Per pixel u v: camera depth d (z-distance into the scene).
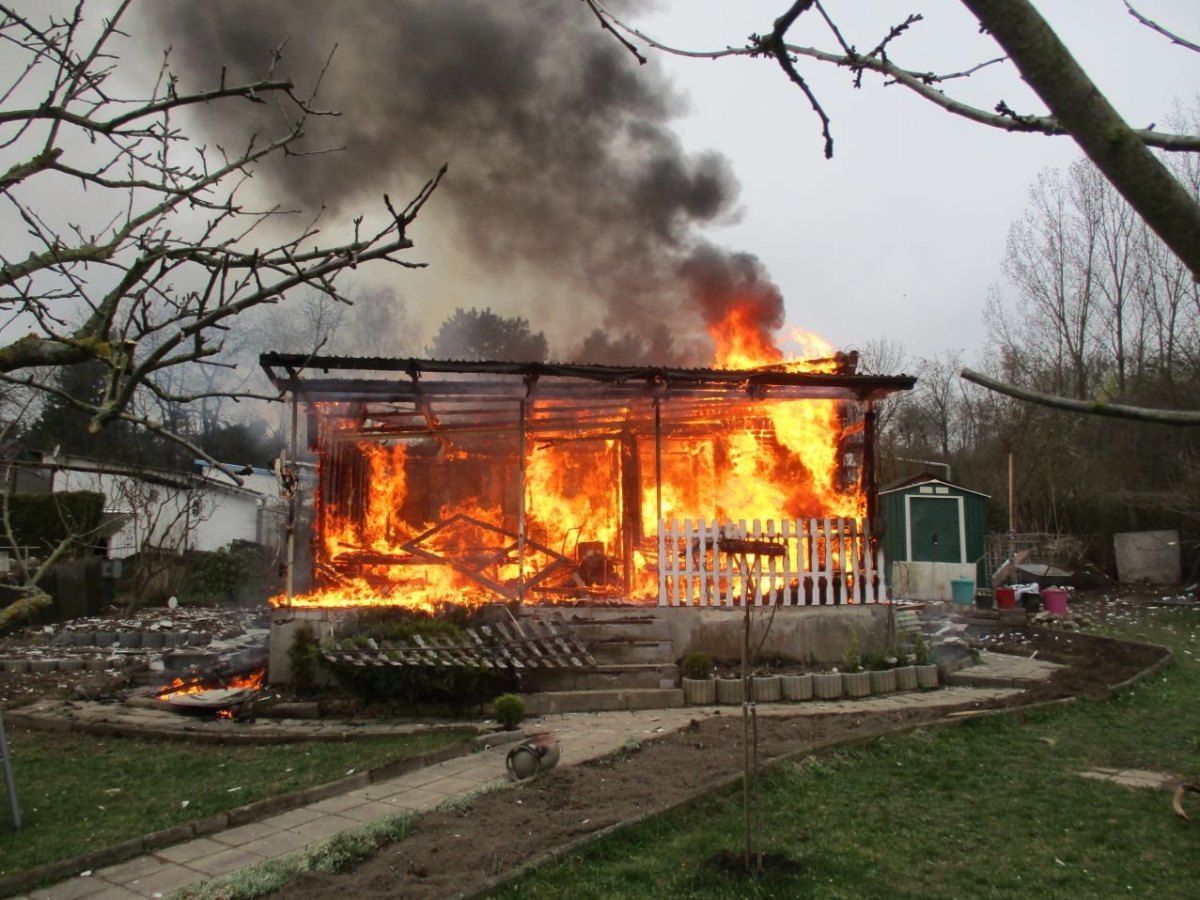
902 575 21.84
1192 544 24.05
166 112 2.81
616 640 10.22
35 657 12.54
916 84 1.65
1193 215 0.99
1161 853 5.09
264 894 4.51
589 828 5.34
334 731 8.27
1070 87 1.04
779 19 1.65
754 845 5.18
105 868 5.10
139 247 2.66
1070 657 12.28
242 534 24.16
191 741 8.20
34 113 2.43
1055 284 29.34
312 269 2.24
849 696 9.63
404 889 4.47
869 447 11.14
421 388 10.09
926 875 4.76
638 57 1.85
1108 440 27.02
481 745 7.77
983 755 7.24
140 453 20.67
